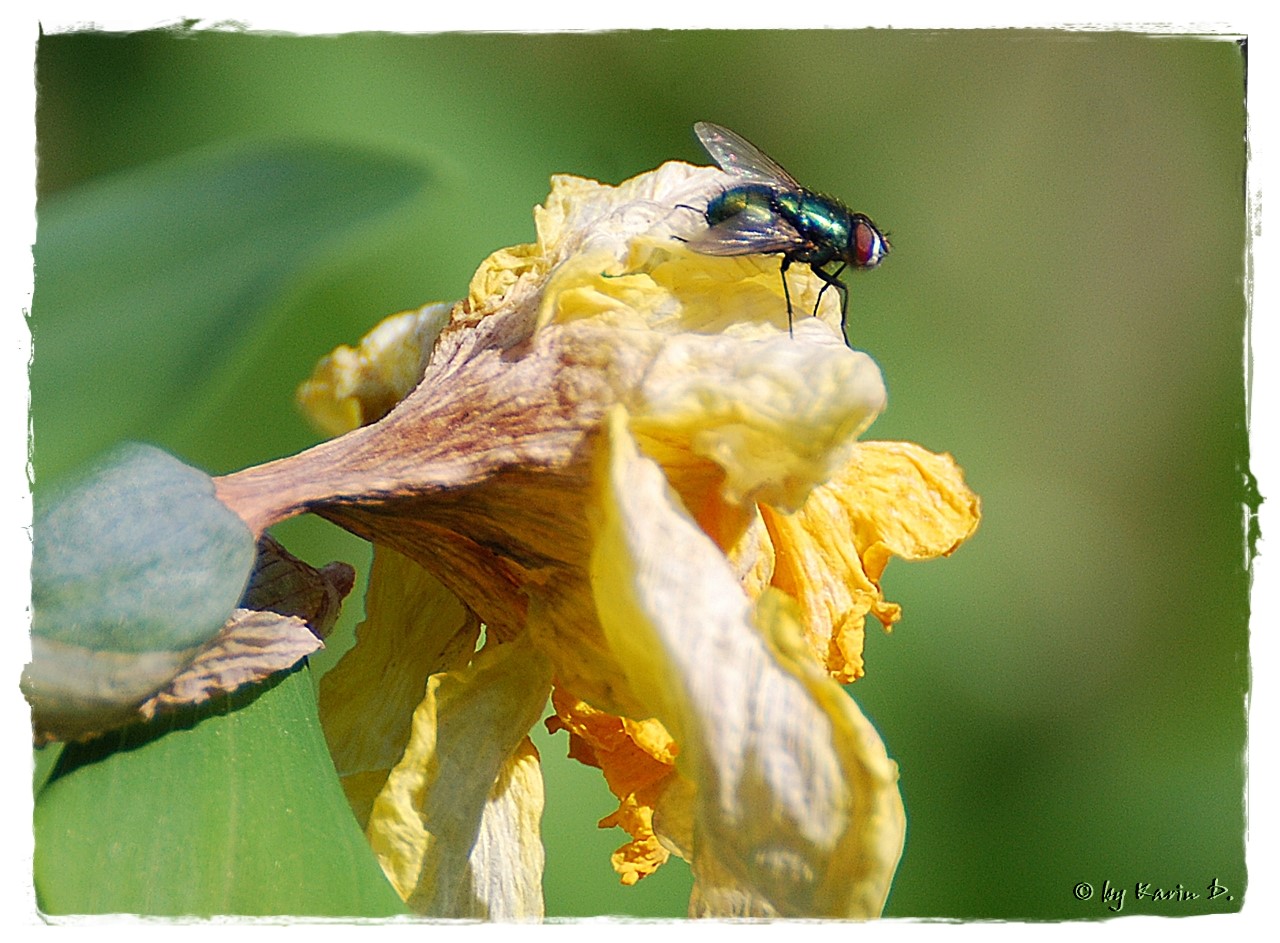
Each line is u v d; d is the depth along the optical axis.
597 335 0.21
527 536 0.21
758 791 0.20
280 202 0.19
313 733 0.20
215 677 0.20
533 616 0.22
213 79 0.31
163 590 0.20
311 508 0.21
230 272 0.19
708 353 0.21
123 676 0.19
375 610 0.23
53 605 0.19
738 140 0.24
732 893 0.20
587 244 0.22
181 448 0.21
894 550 0.23
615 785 0.23
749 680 0.20
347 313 0.26
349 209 0.19
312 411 0.23
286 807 0.20
